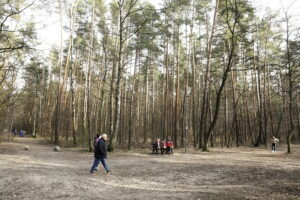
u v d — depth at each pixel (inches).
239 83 1568.7
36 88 1967.3
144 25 808.3
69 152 759.7
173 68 1342.3
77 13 1055.0
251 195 286.2
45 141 1211.2
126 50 922.1
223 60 1115.3
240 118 1583.4
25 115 2282.2
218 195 286.0
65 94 1366.9
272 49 1205.7
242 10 823.1
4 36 560.1
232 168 486.9
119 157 657.6
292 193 295.9
